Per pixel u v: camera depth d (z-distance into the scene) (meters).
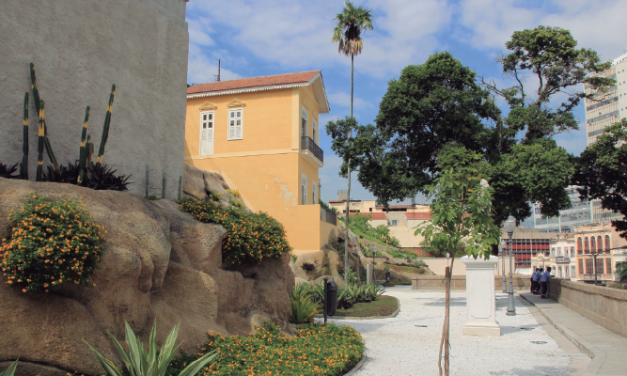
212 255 8.85
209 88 28.45
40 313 5.50
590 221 116.06
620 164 24.14
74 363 5.59
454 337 12.04
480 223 6.45
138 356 5.59
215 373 6.48
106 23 10.20
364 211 74.06
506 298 24.47
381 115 20.58
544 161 18.16
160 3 11.89
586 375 7.18
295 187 26.52
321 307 17.25
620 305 11.29
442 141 20.53
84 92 9.56
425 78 20.05
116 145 10.27
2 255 5.37
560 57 21.23
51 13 8.99
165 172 11.57
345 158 21.19
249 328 9.17
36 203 5.96
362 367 8.53
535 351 10.08
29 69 8.50
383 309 17.41
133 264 6.68
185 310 8.03
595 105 121.31
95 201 7.06
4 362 5.16
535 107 21.08
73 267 5.60
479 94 20.06
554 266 84.88
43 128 8.19
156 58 11.56
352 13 30.59
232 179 27.22
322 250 26.42
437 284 29.58
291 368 7.05
